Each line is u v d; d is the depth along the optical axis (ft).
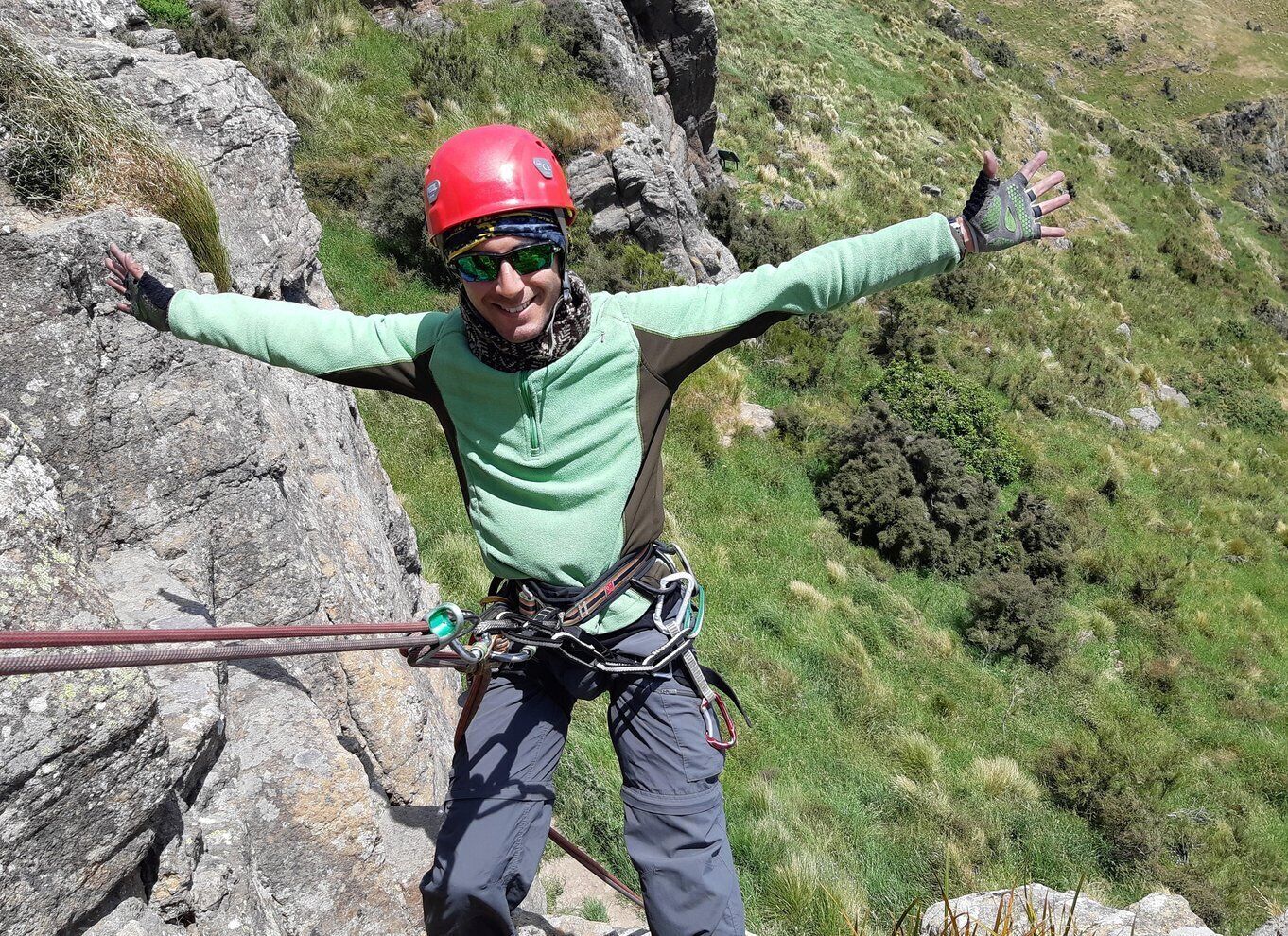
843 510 53.26
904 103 136.15
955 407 68.39
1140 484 77.87
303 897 8.36
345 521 13.99
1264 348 123.24
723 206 79.92
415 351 6.19
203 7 57.16
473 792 6.40
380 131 56.34
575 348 5.82
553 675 6.77
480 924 6.41
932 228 5.79
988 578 51.39
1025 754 41.29
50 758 5.75
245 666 9.57
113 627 6.64
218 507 9.91
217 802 8.00
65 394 9.09
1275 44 285.84
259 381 12.89
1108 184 154.10
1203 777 44.96
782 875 24.54
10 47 11.05
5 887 5.56
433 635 5.97
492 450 6.08
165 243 10.90
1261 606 65.98
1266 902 35.58
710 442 53.26
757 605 42.27
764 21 136.05
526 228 5.34
